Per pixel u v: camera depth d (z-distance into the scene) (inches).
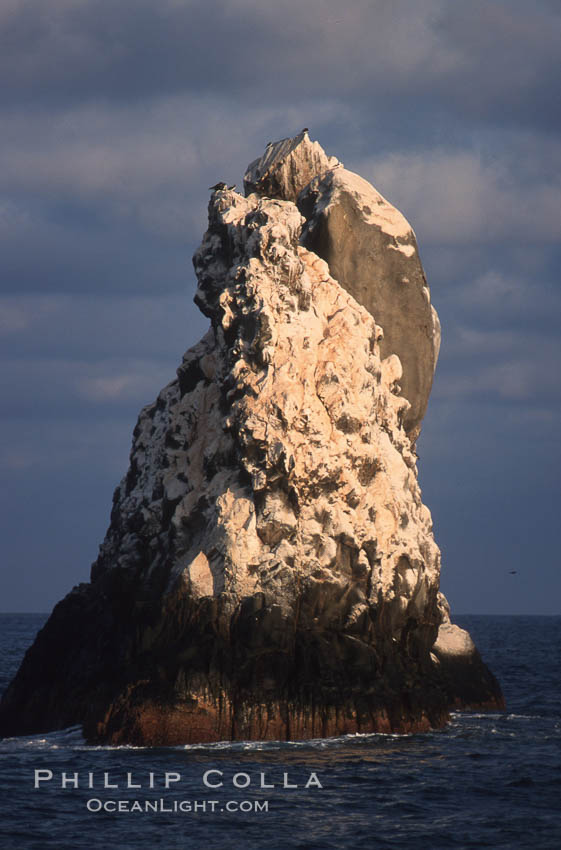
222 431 5974.4
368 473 5989.2
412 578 6008.9
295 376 5836.6
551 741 5767.7
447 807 4330.7
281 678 5354.3
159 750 5103.3
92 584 6673.2
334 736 5393.7
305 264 6432.1
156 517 6122.1
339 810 4242.1
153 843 3811.5
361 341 6205.7
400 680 5748.0
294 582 5551.2
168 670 5334.6
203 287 6545.3
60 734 5590.6
